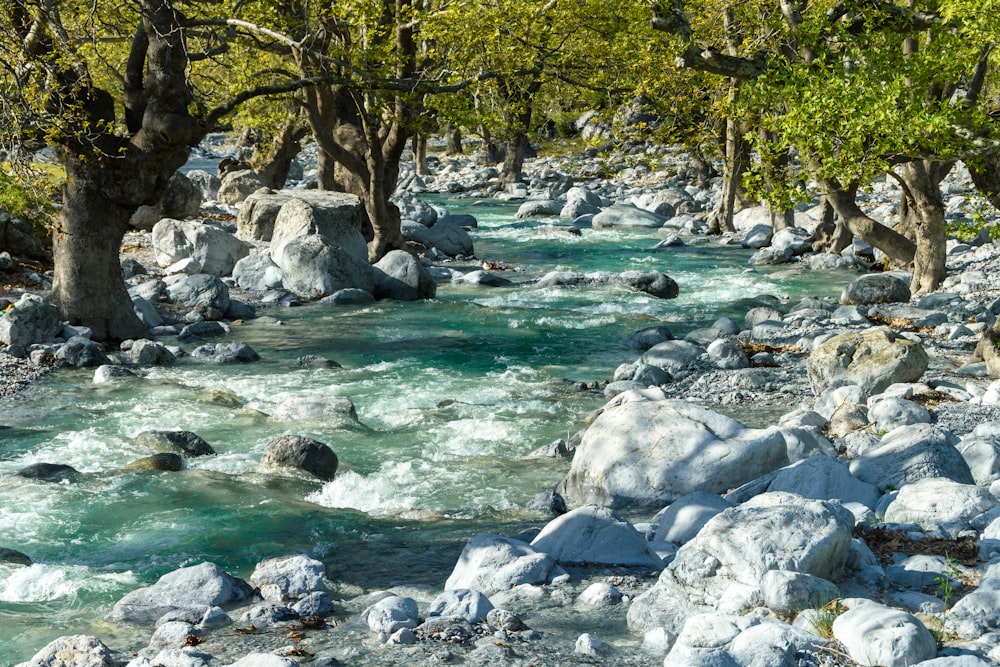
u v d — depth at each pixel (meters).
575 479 10.83
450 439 13.15
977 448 10.52
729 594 6.74
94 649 6.42
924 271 24.67
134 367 17.36
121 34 20.17
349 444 12.88
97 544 9.21
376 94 25.02
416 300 24.98
